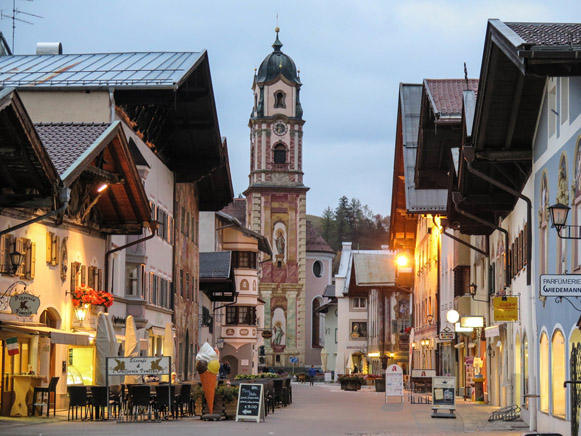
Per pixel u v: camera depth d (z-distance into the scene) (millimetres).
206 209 63906
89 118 39188
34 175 28156
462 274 51000
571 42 20484
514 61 21547
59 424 27219
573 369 22766
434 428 29000
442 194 47562
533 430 28125
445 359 59781
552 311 25781
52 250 33469
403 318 98625
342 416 34719
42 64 43281
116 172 36406
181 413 31828
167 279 51938
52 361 33938
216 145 51375
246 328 84062
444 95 42875
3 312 29125
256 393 30281
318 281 140375
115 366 29438
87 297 35406
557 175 25000
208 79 46844
